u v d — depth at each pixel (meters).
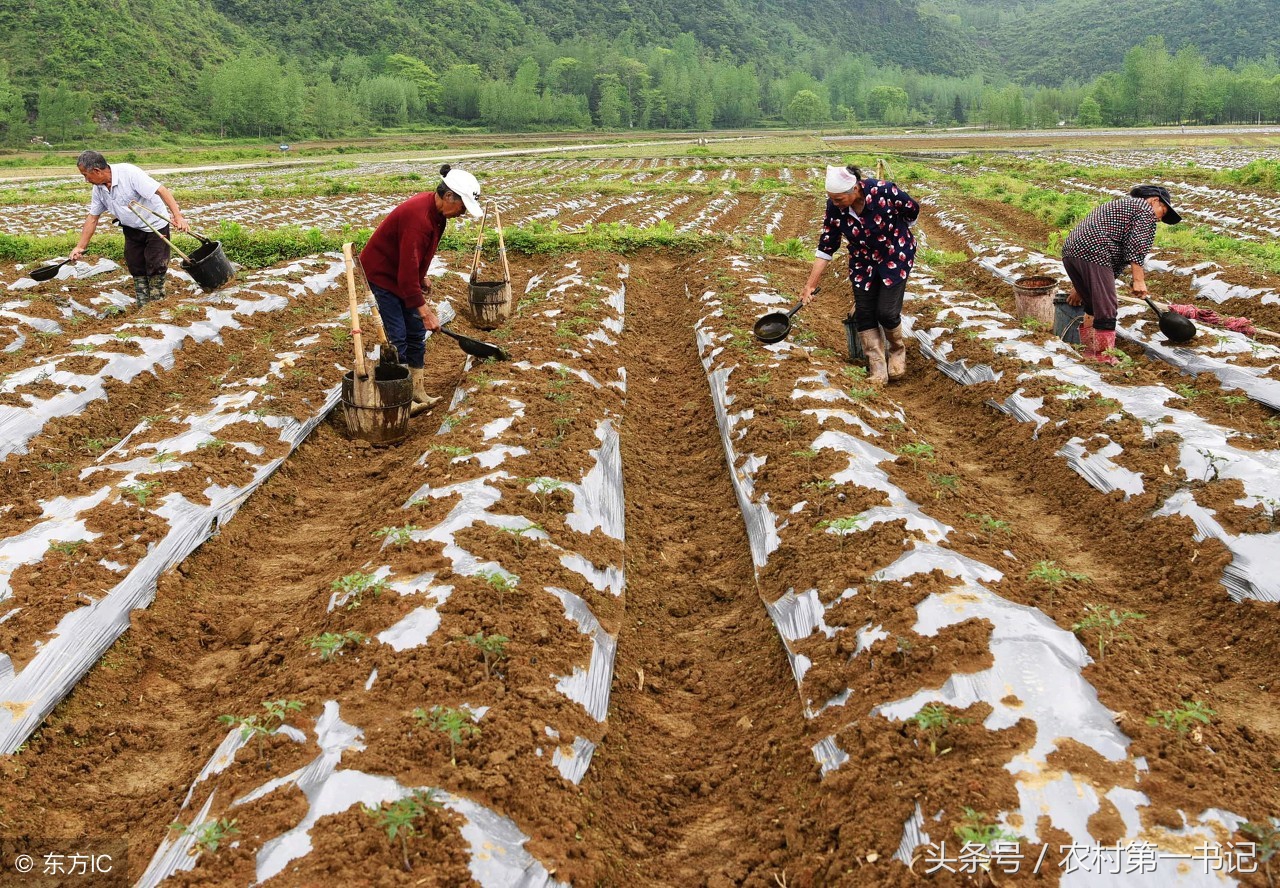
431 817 3.76
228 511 7.27
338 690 4.64
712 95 135.62
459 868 3.58
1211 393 8.85
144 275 12.64
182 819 4.16
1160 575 6.05
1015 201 27.22
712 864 4.19
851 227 9.20
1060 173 37.91
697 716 5.32
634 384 10.84
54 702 5.13
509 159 65.38
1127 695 4.33
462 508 6.28
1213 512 6.14
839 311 13.90
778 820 4.29
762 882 3.96
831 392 8.49
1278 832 3.54
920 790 3.88
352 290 7.47
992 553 5.65
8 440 8.63
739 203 31.94
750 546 6.77
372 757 4.07
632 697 5.39
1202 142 66.94
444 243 17.83
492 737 4.28
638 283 16.00
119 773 4.89
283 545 7.43
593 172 50.06
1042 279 11.77
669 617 6.32
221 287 13.48
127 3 99.12
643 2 194.25
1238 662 5.21
